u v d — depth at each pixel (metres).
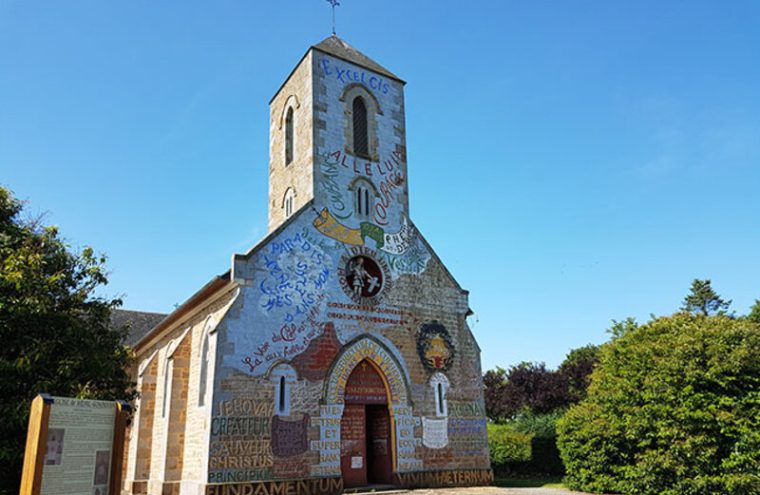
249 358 19.75
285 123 27.78
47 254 17.20
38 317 15.35
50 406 10.34
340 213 24.00
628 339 22.62
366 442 23.17
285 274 21.45
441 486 22.61
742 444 17.91
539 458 30.34
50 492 10.05
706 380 19.17
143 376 26.23
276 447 19.39
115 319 41.88
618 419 21.30
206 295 22.12
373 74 27.80
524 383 41.44
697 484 18.28
